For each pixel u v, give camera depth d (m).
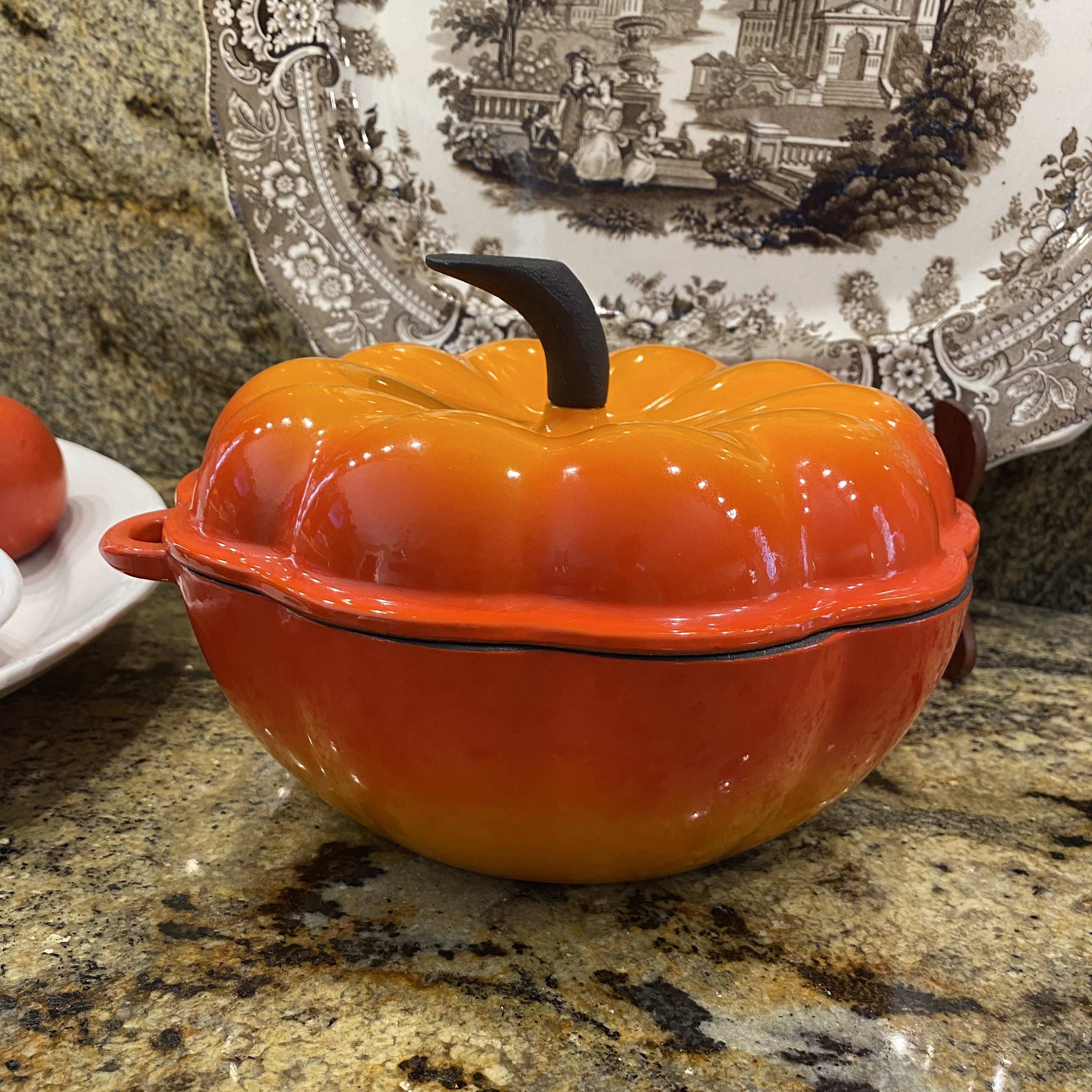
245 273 0.72
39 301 0.76
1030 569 0.68
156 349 0.76
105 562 0.55
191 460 0.80
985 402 0.59
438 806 0.32
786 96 0.59
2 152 0.71
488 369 0.50
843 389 0.41
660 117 0.60
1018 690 0.57
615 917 0.37
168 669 0.56
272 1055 0.30
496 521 0.29
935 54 0.56
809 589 0.31
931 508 0.34
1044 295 0.57
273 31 0.58
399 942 0.35
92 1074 0.29
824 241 0.60
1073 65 0.55
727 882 0.39
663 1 0.58
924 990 0.33
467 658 0.28
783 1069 0.30
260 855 0.40
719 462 0.30
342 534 0.30
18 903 0.36
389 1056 0.30
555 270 0.36
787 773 0.32
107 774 0.45
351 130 0.61
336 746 0.32
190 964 0.33
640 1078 0.29
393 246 0.62
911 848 0.42
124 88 0.68
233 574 0.32
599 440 0.31
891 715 0.34
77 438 0.81
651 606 0.28
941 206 0.58
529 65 0.60
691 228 0.62
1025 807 0.45
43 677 0.54
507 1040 0.31
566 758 0.30
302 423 0.34
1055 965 0.35
